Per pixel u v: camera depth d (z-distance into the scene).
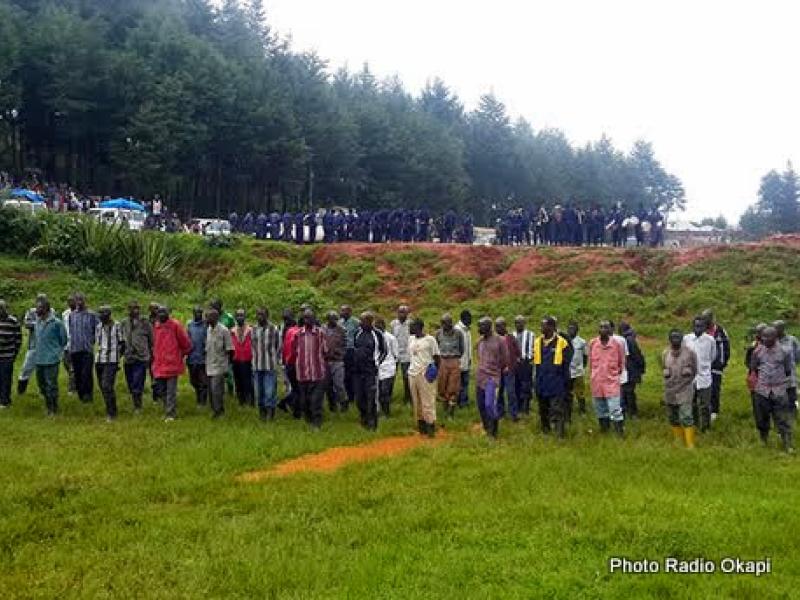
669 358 12.44
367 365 13.38
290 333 14.05
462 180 77.56
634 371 14.44
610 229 31.88
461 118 99.75
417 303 26.67
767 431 12.34
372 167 71.06
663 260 26.70
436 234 37.41
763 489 9.43
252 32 81.12
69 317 14.68
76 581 6.70
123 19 68.31
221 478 9.96
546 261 27.77
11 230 28.88
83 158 60.06
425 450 11.75
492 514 8.44
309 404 13.62
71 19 56.59
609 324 12.88
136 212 40.44
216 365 13.91
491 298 26.39
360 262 29.80
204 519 8.33
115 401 13.70
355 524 8.18
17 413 13.93
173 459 10.77
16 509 8.60
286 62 73.50
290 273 30.20
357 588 6.50
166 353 13.66
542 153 97.56
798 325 21.78
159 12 69.50
